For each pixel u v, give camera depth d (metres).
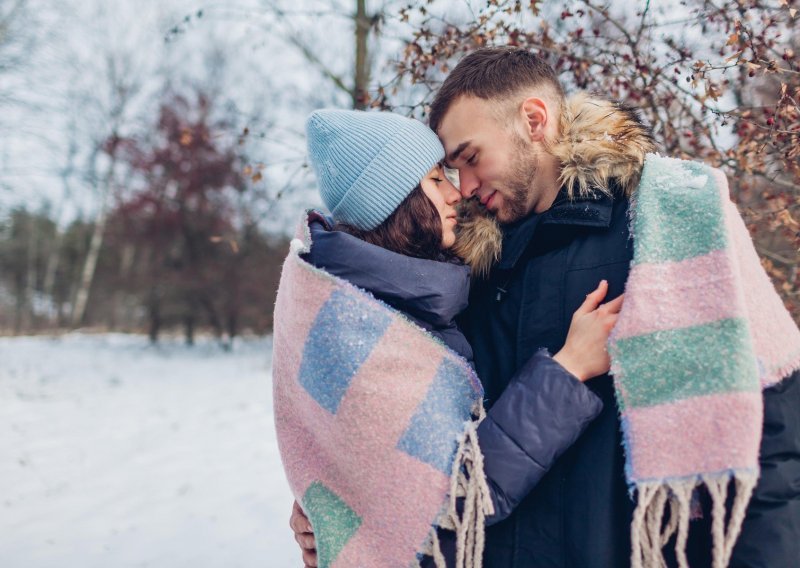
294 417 1.27
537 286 1.17
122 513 3.82
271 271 13.99
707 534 0.97
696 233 0.99
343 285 1.15
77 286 23.38
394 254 1.19
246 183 12.45
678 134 1.94
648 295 0.98
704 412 0.89
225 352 14.27
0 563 3.13
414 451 1.06
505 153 1.21
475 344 1.28
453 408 1.11
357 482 1.11
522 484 1.01
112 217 15.45
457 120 1.25
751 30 1.64
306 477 1.22
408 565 1.05
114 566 3.09
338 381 1.11
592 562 0.98
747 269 0.99
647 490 0.91
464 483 1.02
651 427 0.93
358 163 1.25
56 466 4.83
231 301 14.07
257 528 3.56
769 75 1.74
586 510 1.00
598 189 1.15
